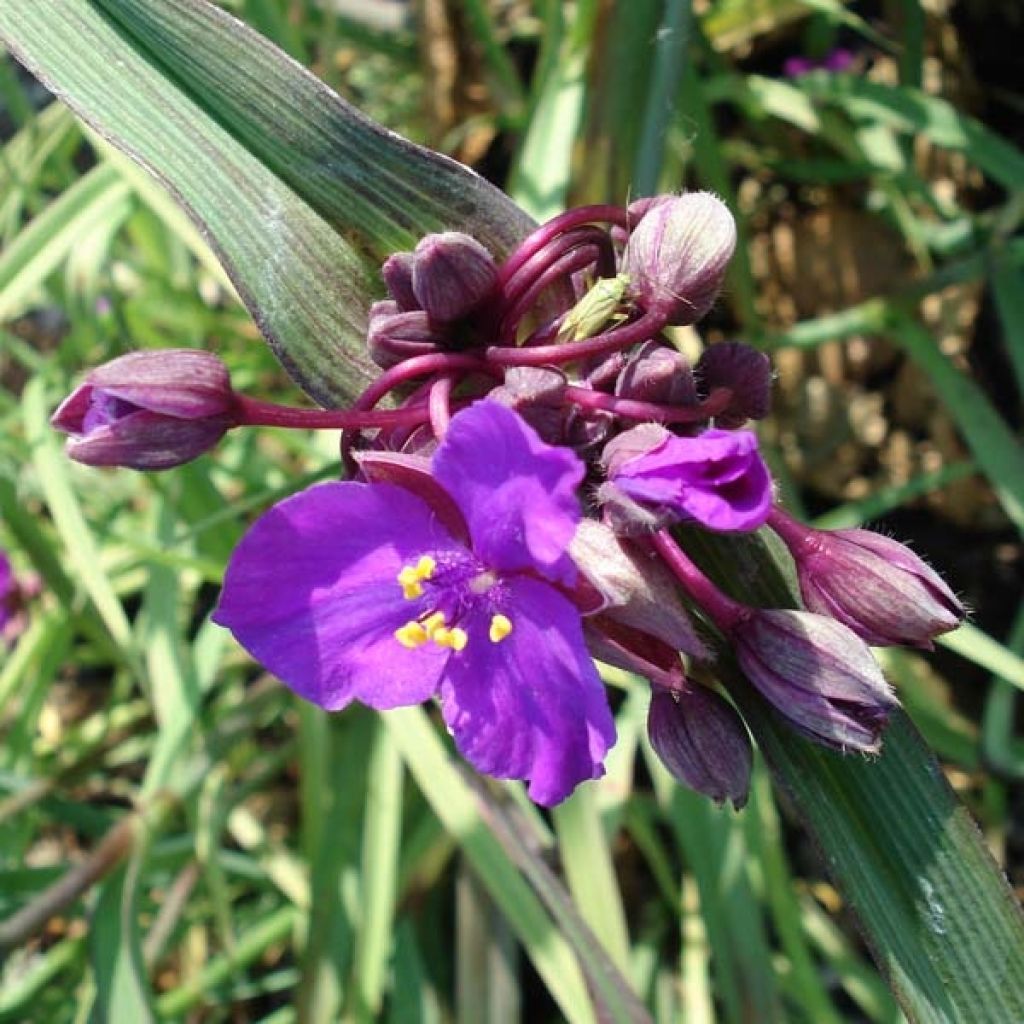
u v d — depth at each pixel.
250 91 0.12
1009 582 0.24
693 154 0.22
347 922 0.19
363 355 0.13
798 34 0.26
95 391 0.11
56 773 0.22
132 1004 0.17
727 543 0.12
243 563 0.11
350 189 0.13
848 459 0.24
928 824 0.12
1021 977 0.12
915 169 0.23
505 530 0.10
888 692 0.11
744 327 0.22
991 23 0.25
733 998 0.18
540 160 0.19
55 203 0.19
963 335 0.24
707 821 0.18
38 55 0.12
